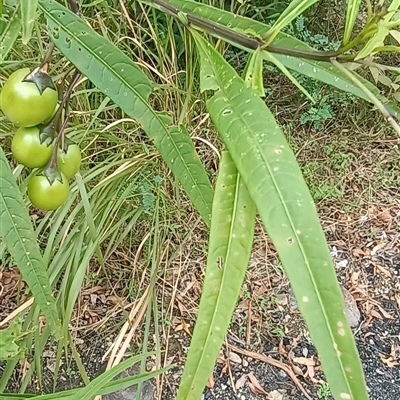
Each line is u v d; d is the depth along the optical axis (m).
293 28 0.53
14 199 0.15
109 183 0.41
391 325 0.45
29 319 0.35
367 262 0.49
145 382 0.40
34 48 0.37
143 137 0.45
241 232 0.13
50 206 0.17
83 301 0.44
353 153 0.55
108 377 0.20
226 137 0.13
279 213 0.12
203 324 0.13
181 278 0.45
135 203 0.44
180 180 0.18
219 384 0.41
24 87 0.15
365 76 0.51
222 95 0.14
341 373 0.11
